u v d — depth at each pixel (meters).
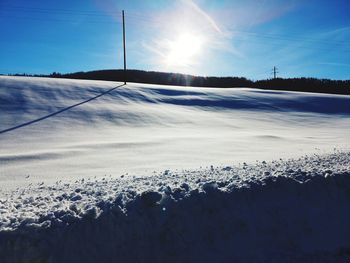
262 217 5.56
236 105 42.47
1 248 4.13
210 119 33.00
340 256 5.40
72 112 30.02
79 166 12.73
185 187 5.79
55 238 4.39
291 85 75.44
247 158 14.15
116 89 42.47
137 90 43.75
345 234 5.82
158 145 18.45
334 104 47.56
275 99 47.62
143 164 13.02
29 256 4.18
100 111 31.11
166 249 4.84
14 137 21.06
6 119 26.47
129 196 5.42
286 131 28.39
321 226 5.79
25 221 4.46
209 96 45.97
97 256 4.48
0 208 5.11
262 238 5.34
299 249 5.38
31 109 30.09
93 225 4.65
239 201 5.62
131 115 30.80
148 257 4.71
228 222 5.33
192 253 4.92
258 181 6.06
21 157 14.59
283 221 5.63
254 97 48.12
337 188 6.46
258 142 20.38
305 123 34.53
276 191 6.00
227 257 5.00
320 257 5.28
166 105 38.31
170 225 5.03
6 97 33.25
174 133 24.48
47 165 12.91
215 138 21.81
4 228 4.29
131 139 20.88
